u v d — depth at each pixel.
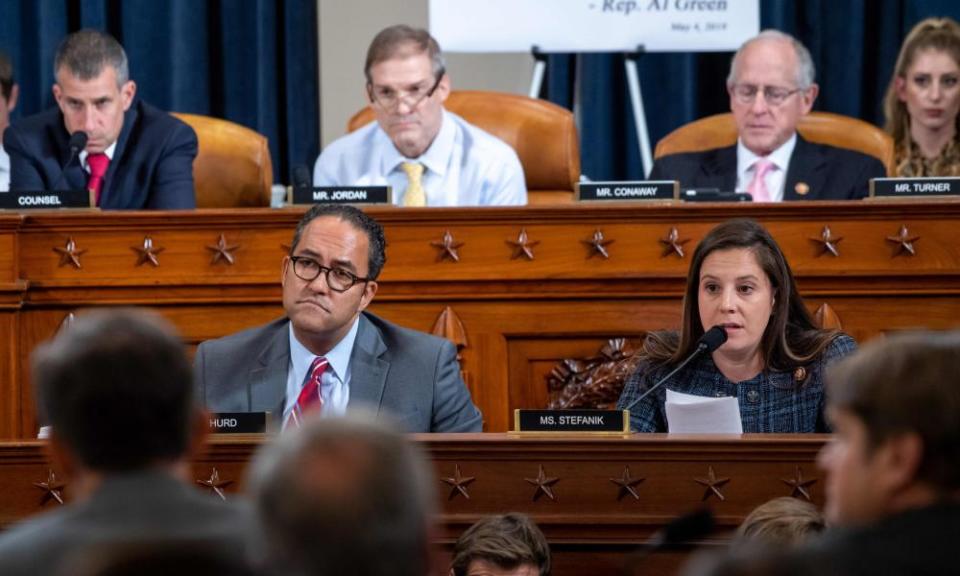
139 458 3.50
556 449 6.53
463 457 6.57
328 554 2.94
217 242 9.15
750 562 2.82
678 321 9.16
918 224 9.12
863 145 12.30
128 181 11.16
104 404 3.47
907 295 9.14
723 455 6.48
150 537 3.06
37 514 6.54
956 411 3.40
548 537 6.54
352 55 15.29
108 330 3.54
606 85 15.12
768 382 8.02
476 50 13.99
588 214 9.15
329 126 15.33
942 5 14.86
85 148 11.16
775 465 6.46
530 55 15.59
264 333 8.30
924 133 12.78
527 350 9.20
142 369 3.50
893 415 3.44
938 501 3.43
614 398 9.09
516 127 12.28
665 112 15.24
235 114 15.09
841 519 3.55
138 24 14.88
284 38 15.05
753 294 7.89
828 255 9.12
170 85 14.87
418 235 9.17
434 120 11.52
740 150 12.02
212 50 15.06
